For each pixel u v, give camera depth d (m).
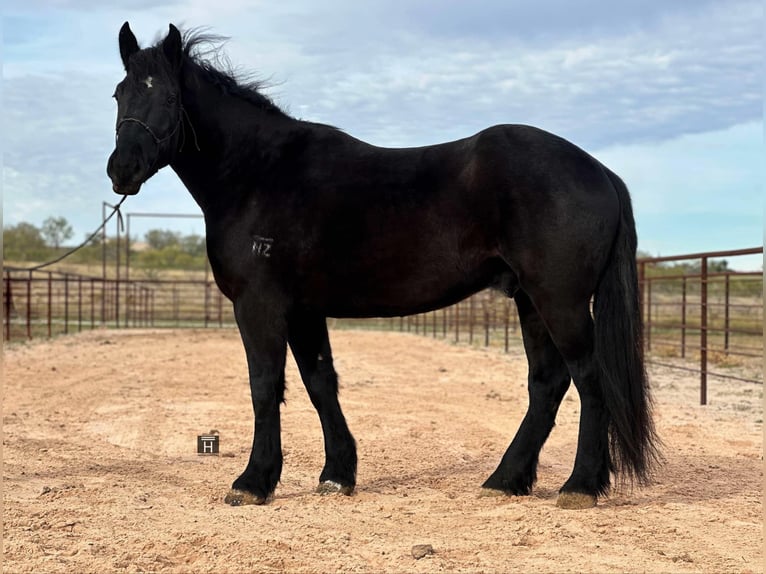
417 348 21.64
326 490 5.94
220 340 24.59
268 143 5.74
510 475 5.76
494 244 5.22
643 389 5.22
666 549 4.48
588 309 5.22
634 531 4.82
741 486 6.12
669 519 5.11
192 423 9.42
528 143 5.22
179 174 6.02
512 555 4.39
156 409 10.52
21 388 12.66
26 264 58.25
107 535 4.77
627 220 5.41
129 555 4.38
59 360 17.52
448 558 4.36
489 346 22.69
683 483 6.23
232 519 5.17
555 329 5.19
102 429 9.00
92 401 11.26
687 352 20.05
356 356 18.86
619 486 6.04
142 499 5.73
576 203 5.07
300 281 5.61
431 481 6.38
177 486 6.25
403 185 5.38
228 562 4.27
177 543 4.59
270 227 5.56
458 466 7.00
